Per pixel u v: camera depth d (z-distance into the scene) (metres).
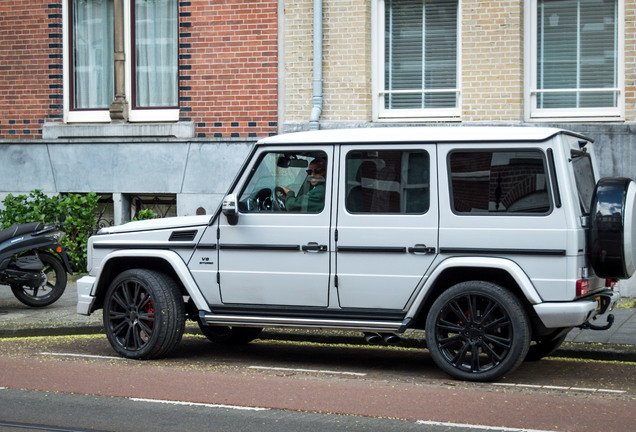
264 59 14.40
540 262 7.53
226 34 14.55
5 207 15.59
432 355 7.87
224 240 8.51
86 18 15.78
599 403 6.96
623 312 11.43
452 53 13.90
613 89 13.22
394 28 14.09
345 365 8.66
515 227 7.61
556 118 13.38
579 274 7.50
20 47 15.61
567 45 13.41
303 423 6.34
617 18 13.21
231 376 8.02
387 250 7.96
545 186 7.58
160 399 7.08
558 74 13.45
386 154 8.06
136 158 15.02
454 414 6.57
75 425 6.29
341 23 13.98
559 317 7.43
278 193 8.40
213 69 14.64
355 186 8.13
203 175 14.71
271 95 14.39
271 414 6.60
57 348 9.50
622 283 12.68
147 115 15.22
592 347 9.18
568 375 8.16
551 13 13.44
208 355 9.20
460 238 7.76
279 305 8.34
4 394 7.26
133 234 8.95
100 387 7.51
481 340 7.70
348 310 8.13
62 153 15.39
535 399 7.09
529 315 7.77
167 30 15.30
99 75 15.78
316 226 8.19
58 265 12.02
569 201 7.50
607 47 13.29
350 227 8.08
